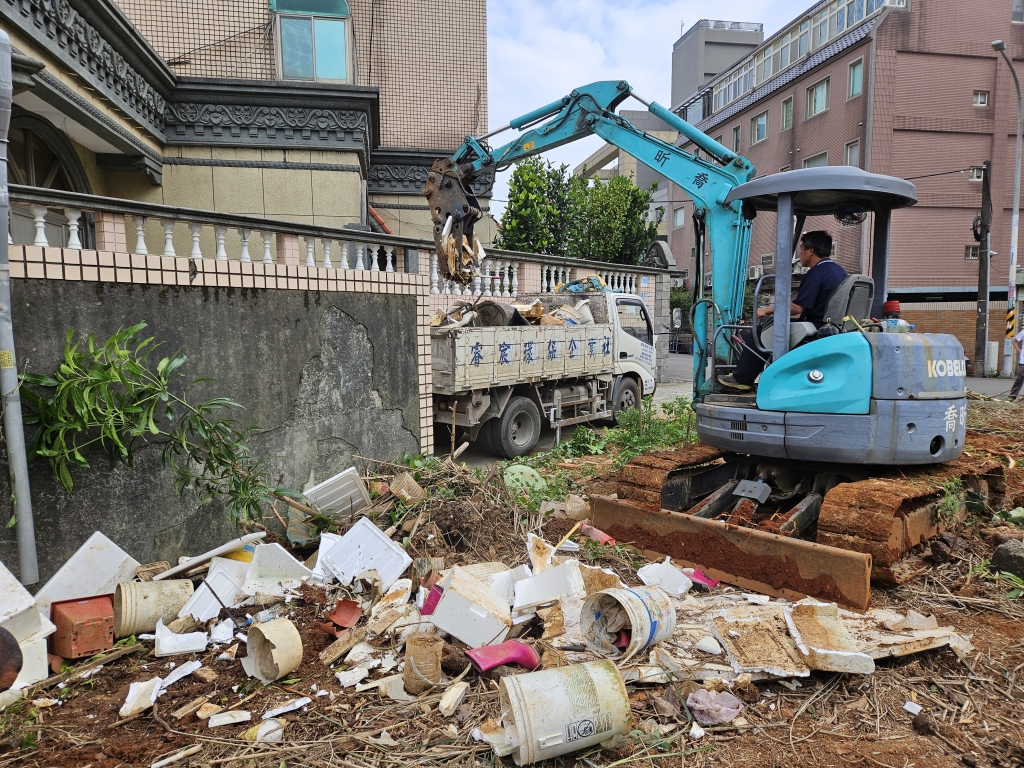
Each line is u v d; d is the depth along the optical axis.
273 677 3.33
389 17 15.54
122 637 3.80
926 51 23.25
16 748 2.87
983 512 5.44
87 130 8.67
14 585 3.40
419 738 2.90
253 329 5.46
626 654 3.25
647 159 6.75
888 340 4.49
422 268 9.94
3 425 3.77
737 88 32.47
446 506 5.21
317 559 4.57
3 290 3.66
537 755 2.63
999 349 23.77
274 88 10.88
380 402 6.86
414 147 16.05
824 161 25.75
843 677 3.34
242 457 4.78
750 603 4.00
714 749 2.83
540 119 7.58
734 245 6.07
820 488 5.14
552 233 20.38
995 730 2.96
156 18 11.53
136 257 4.55
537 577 4.04
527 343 8.99
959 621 3.96
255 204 11.30
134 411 4.20
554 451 9.00
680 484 5.46
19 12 6.44
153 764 2.74
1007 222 25.14
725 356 6.11
